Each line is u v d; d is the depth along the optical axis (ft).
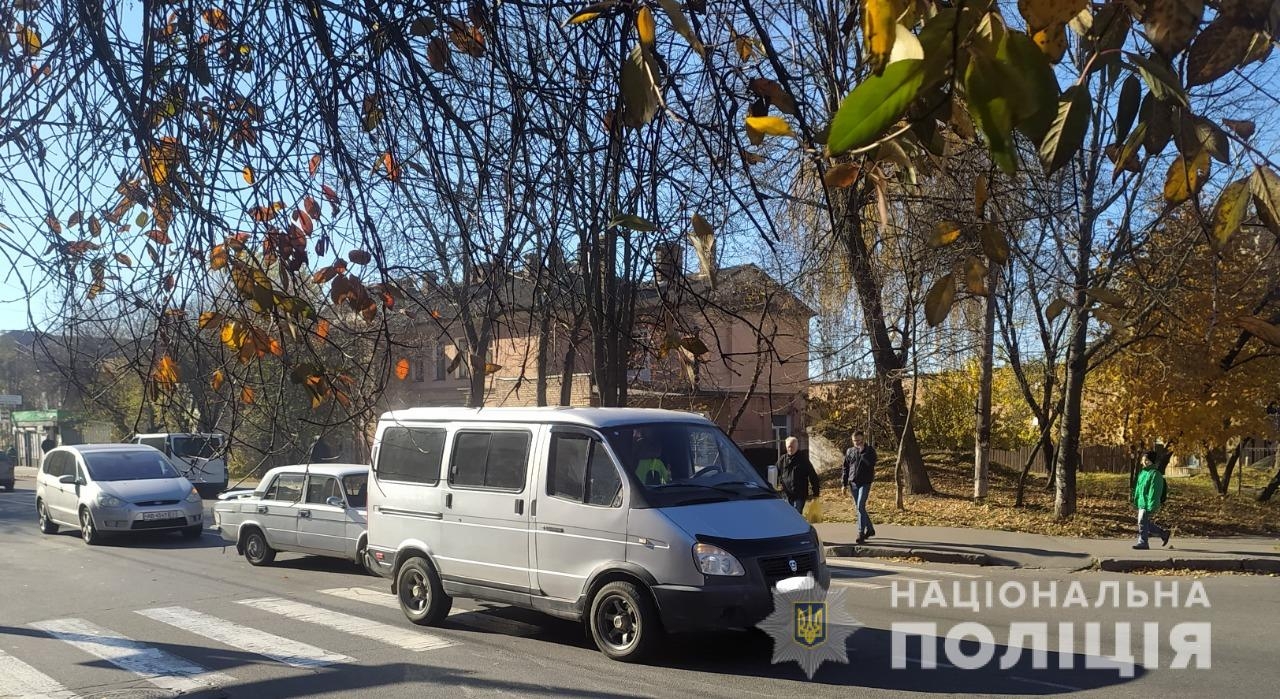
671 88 11.02
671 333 10.91
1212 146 5.68
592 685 23.56
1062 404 61.26
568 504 27.50
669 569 25.21
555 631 30.04
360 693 23.20
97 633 30.66
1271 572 43.93
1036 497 67.10
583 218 11.12
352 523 41.93
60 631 31.07
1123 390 63.62
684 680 23.89
